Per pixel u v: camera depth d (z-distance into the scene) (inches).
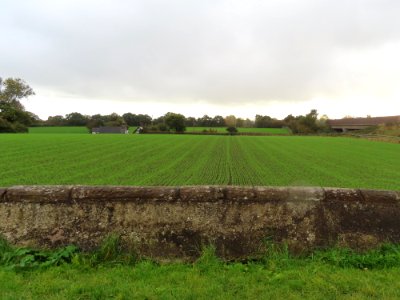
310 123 4722.0
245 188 199.3
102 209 194.5
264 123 6048.2
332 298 146.8
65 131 4923.7
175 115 4904.0
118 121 5447.8
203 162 1074.7
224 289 154.9
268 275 168.2
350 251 190.5
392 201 198.1
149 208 194.1
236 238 192.7
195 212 194.5
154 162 1043.9
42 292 151.0
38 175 720.3
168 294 148.6
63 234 192.5
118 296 145.9
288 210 196.5
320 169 926.4
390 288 154.1
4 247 187.8
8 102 4065.0
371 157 1326.3
